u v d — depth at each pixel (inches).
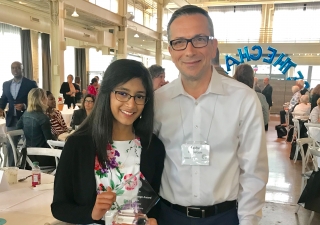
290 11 577.9
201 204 47.5
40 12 331.6
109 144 48.2
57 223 56.3
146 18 586.2
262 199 47.3
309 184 101.9
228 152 47.3
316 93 245.8
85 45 489.7
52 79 279.1
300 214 123.4
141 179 47.7
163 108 50.3
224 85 47.5
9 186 73.8
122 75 44.0
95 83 322.0
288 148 250.5
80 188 46.1
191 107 48.2
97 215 41.2
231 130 46.5
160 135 50.9
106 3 386.6
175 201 48.9
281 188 153.1
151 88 47.4
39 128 137.7
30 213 60.0
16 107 166.1
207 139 47.4
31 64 422.6
